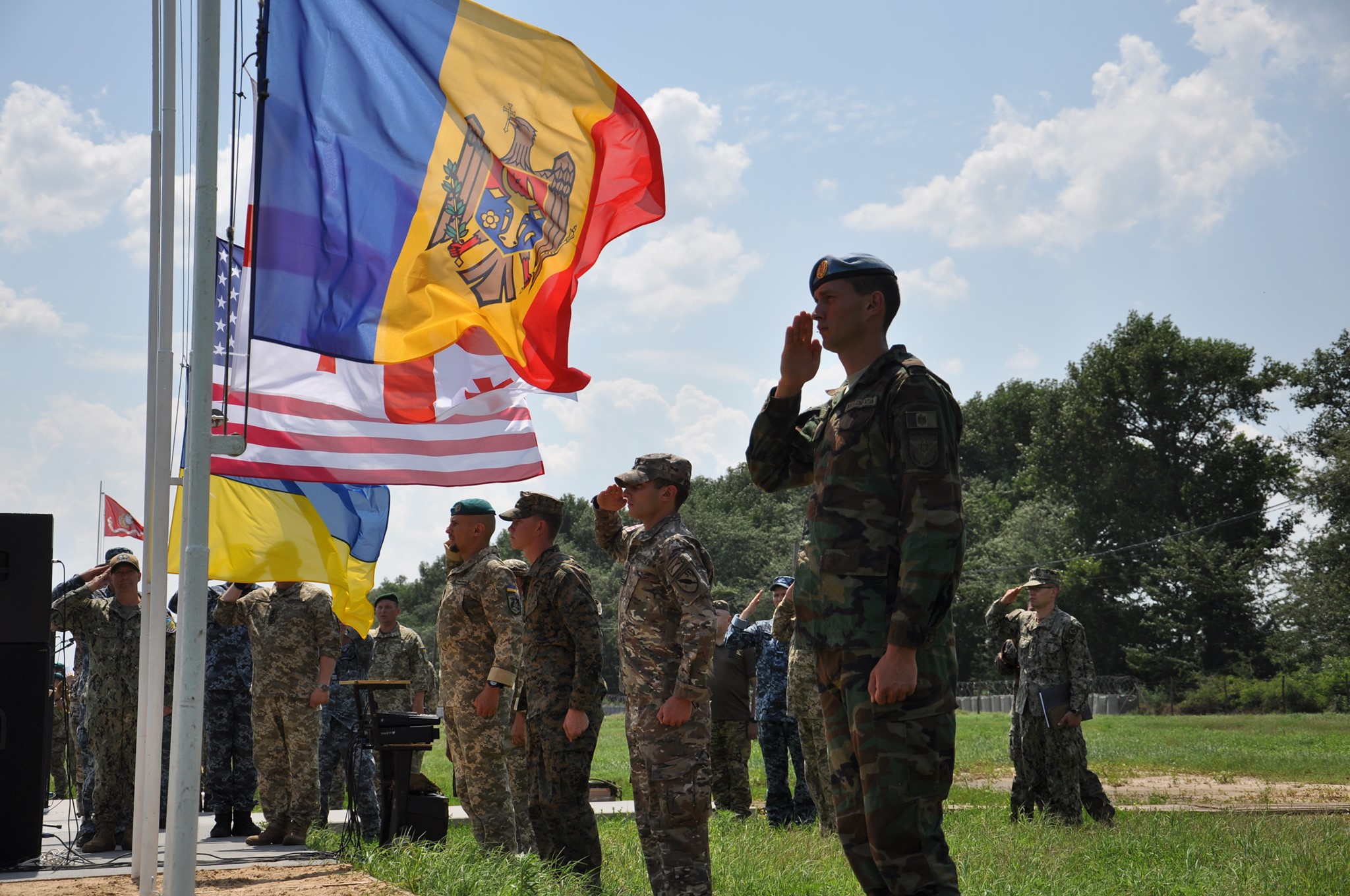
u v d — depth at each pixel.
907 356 3.81
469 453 8.38
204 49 5.21
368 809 8.47
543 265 6.12
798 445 4.32
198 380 5.13
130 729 8.51
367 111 5.92
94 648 8.53
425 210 5.98
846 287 3.96
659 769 5.37
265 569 8.65
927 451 3.56
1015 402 92.06
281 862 7.41
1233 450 70.25
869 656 3.60
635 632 5.57
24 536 7.12
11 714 7.05
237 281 7.92
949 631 3.66
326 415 7.94
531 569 6.48
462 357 7.94
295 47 5.79
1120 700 58.06
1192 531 66.25
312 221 5.73
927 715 3.54
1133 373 71.06
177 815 4.85
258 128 5.60
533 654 6.39
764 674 10.73
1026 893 6.29
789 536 89.19
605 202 6.29
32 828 7.08
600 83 6.18
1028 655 10.34
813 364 4.25
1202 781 16.66
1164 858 7.60
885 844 3.50
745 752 11.25
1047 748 10.09
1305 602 55.22
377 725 7.99
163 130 7.04
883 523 3.67
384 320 5.88
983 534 78.62
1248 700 56.31
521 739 6.76
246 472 7.65
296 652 8.69
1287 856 7.39
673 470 5.68
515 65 6.15
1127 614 67.31
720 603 11.29
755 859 7.46
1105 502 71.12
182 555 5.09
